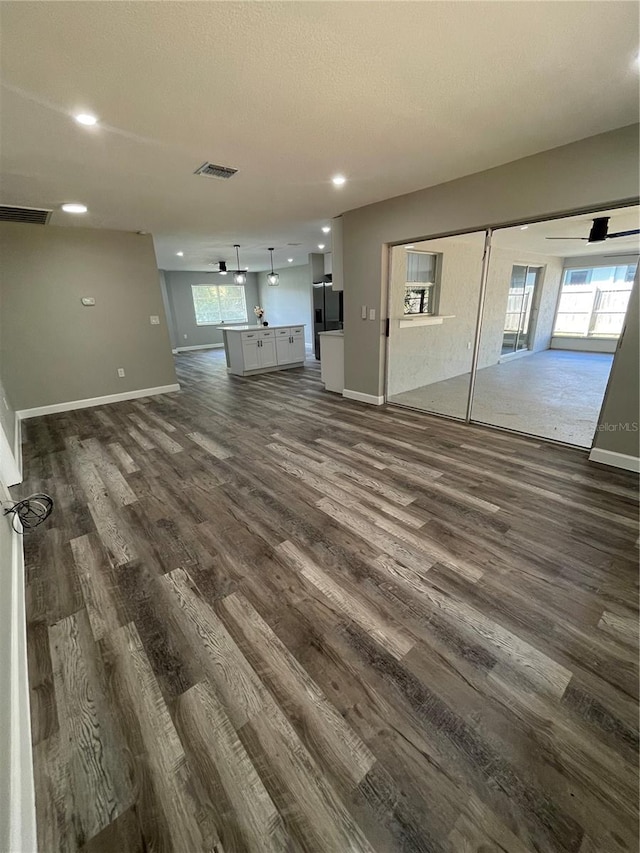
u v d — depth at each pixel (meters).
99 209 3.86
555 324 7.82
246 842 0.96
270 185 3.26
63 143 2.31
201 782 1.08
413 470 2.96
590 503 2.42
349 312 4.85
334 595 1.73
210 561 1.98
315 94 1.88
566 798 1.02
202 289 11.12
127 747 1.16
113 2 1.25
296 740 1.17
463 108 2.06
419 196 3.60
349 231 4.49
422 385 5.53
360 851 0.93
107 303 5.19
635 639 1.48
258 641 1.51
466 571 1.86
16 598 1.64
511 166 2.88
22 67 1.58
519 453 3.25
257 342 7.12
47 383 4.89
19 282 4.54
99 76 1.67
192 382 6.72
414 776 1.07
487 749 1.13
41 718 1.25
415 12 1.36
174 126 2.16
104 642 1.53
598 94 1.95
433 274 5.25
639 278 2.55
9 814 0.91
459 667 1.39
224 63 1.62
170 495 2.67
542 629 1.53
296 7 1.32
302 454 3.34
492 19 1.41
